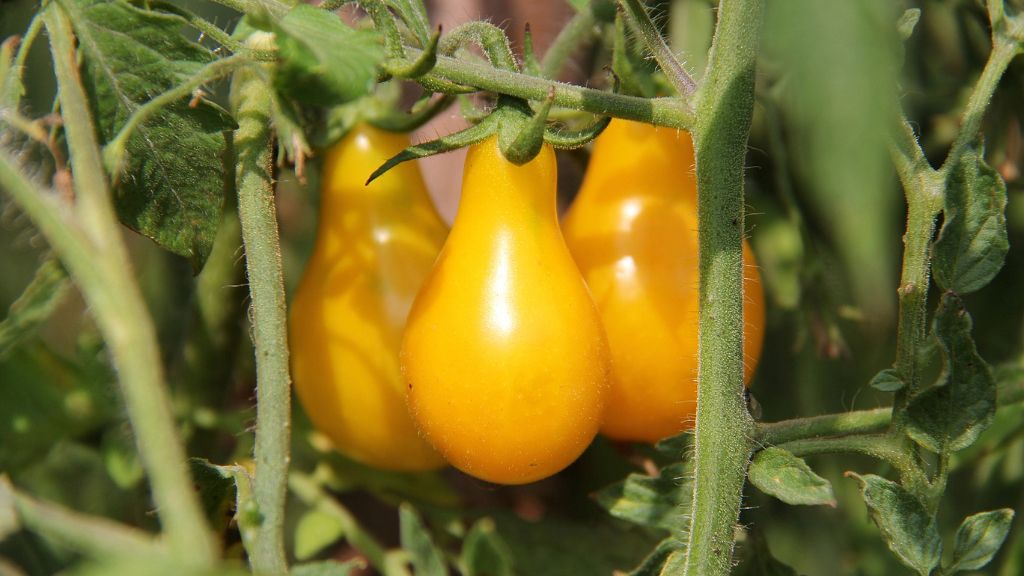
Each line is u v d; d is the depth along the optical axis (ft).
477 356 0.85
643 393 0.92
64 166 0.90
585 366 0.86
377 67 0.80
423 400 0.87
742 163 0.85
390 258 0.95
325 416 0.97
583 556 1.10
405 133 0.97
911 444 0.88
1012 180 1.10
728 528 0.85
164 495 0.69
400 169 0.97
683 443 0.92
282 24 0.78
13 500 0.73
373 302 0.94
